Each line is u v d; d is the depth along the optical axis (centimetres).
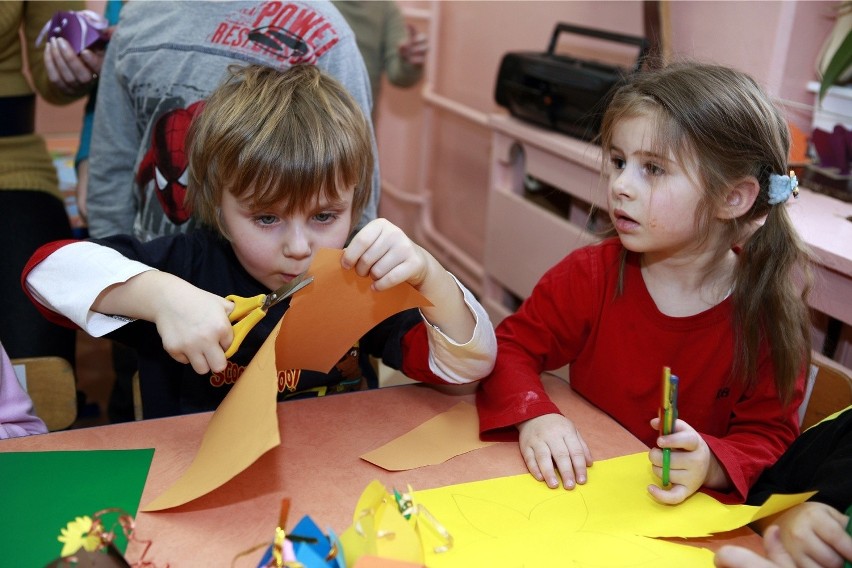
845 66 151
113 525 59
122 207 145
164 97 126
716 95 91
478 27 269
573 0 221
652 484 75
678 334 101
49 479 69
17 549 60
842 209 147
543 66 190
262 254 91
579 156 174
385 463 75
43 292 83
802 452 86
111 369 232
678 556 65
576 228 186
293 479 72
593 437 84
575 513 71
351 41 128
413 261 79
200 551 61
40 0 175
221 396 103
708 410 103
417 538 61
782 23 161
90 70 155
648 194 91
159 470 72
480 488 73
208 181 94
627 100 93
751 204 95
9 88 174
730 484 81
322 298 75
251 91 92
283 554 53
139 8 132
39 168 177
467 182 281
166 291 78
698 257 99
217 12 126
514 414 84
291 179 85
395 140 316
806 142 167
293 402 87
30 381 104
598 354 107
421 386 94
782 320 97
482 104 269
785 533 67
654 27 176
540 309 107
